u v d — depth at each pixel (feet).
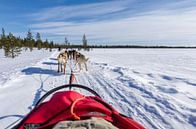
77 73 47.01
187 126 15.79
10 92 27.30
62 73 46.26
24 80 36.94
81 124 5.24
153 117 17.74
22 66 64.64
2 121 16.47
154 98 24.29
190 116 17.94
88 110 6.02
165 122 16.61
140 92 27.53
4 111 19.12
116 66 66.49
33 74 44.65
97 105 6.28
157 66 70.28
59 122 5.45
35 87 30.17
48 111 6.23
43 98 9.21
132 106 20.88
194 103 22.39
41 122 6.04
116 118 6.27
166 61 95.61
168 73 50.08
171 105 21.18
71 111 5.78
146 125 15.96
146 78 41.57
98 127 5.20
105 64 73.61
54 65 65.16
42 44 318.04
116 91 28.02
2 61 100.73
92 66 65.05
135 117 17.74
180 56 139.03
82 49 305.73
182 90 28.94
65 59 47.21
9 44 130.41
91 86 31.58
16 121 16.11
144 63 83.76
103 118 5.99
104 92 27.30
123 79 38.60
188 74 48.91
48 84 32.45
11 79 37.32
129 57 132.05
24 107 20.16
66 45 317.83
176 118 17.52
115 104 21.57
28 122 6.06
